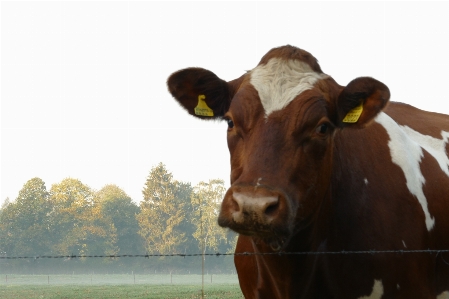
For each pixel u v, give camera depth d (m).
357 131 6.55
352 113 5.63
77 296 40.16
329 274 5.95
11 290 48.69
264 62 5.70
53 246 93.00
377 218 6.15
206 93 6.05
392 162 6.58
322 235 5.88
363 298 6.00
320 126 5.28
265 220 4.61
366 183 6.28
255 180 4.82
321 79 5.56
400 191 6.40
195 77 5.99
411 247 6.19
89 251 92.88
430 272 6.37
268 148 5.06
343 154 6.22
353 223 6.07
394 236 6.14
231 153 5.46
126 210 95.06
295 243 5.61
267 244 5.05
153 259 96.44
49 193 95.06
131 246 95.12
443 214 6.76
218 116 6.12
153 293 41.88
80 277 84.88
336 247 6.00
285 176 4.96
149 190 88.06
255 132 5.19
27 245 91.88
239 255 6.83
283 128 5.17
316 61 5.77
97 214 93.25
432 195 6.74
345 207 6.07
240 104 5.36
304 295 5.87
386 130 6.88
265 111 5.25
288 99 5.28
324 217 5.82
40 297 40.09
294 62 5.58
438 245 6.66
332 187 5.96
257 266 6.40
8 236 92.56
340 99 5.56
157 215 87.06
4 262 92.00
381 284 5.97
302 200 5.15
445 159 7.46
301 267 5.71
